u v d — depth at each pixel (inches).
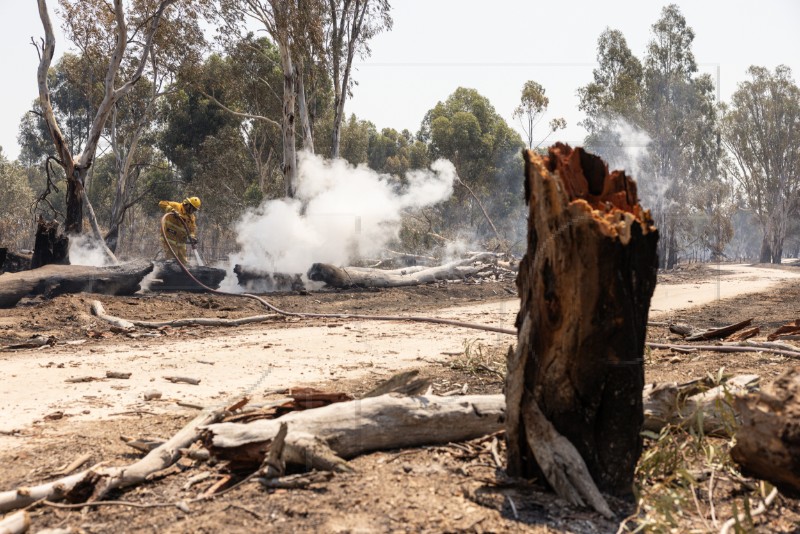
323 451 153.9
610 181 144.4
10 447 185.9
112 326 475.2
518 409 146.3
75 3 1133.7
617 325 134.5
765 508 140.9
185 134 1950.1
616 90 1222.3
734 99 2851.9
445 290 831.1
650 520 128.1
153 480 157.2
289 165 972.6
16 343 409.7
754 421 134.6
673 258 1273.4
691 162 1523.1
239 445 154.0
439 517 129.7
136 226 2252.7
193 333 462.6
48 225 640.4
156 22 871.7
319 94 1592.0
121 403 243.6
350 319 546.6
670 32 1525.6
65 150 794.2
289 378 289.3
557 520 130.3
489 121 1657.2
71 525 134.6
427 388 183.9
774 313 560.4
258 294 737.6
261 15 1000.2
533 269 142.9
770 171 2832.2
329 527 125.3
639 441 142.7
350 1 1091.9
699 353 324.8
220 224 1840.6
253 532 124.9
